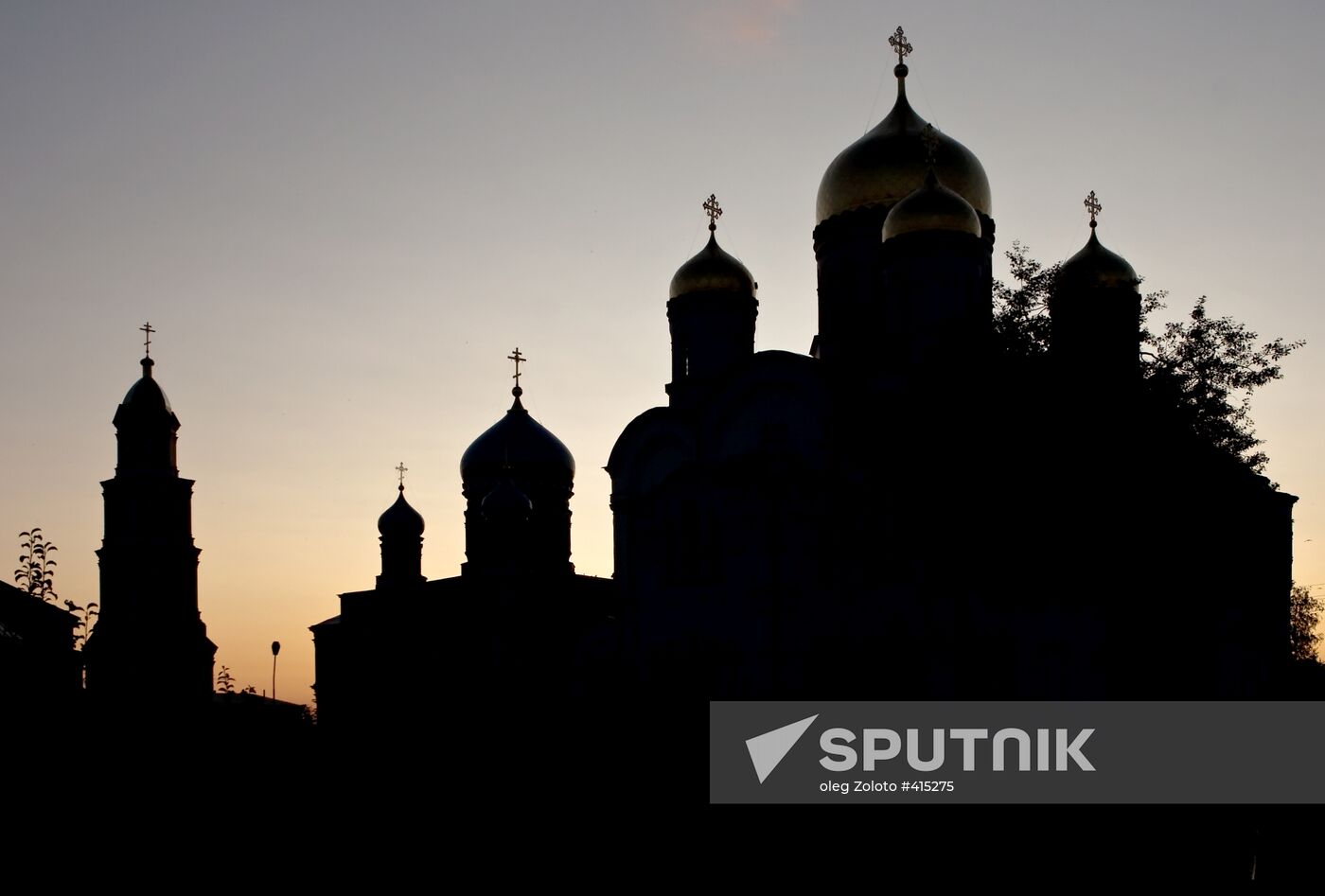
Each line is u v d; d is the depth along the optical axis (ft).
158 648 198.70
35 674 123.65
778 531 126.21
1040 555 96.63
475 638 190.70
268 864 75.66
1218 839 81.15
